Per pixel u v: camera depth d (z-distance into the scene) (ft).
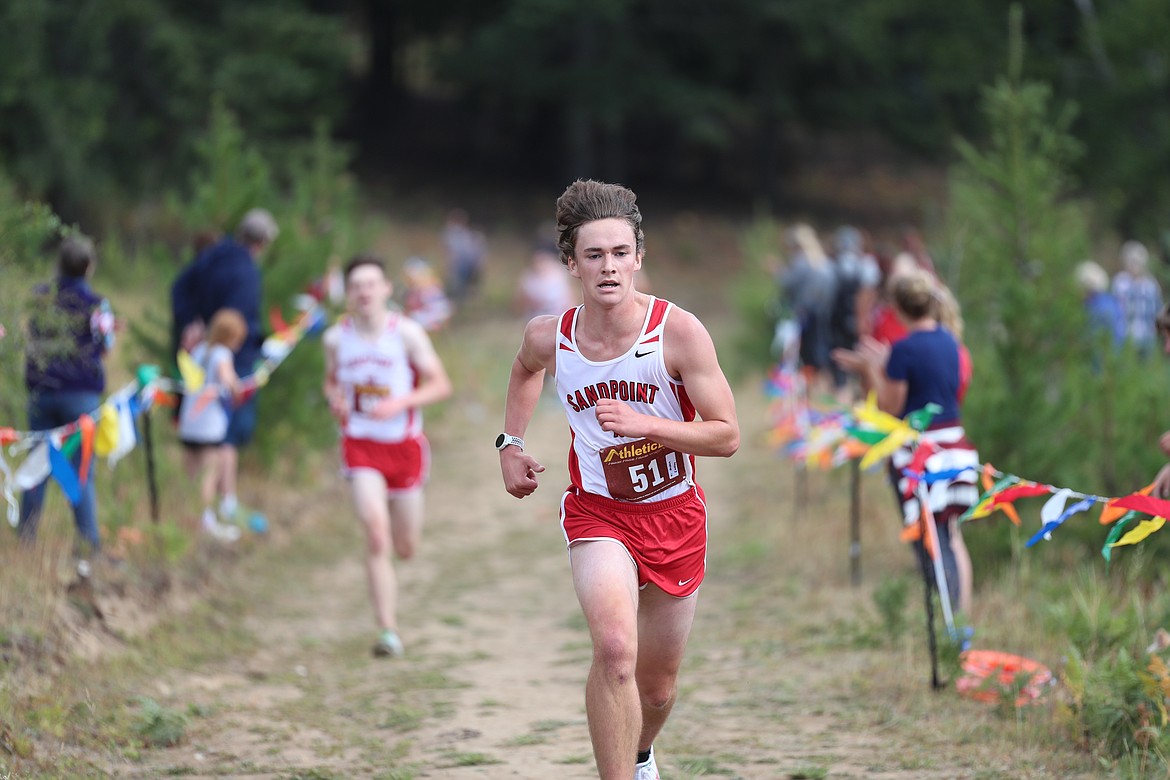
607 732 42.91
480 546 119.65
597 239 45.01
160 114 314.14
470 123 519.19
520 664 78.69
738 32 441.68
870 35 428.15
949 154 447.42
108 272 167.22
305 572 104.83
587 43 430.20
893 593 76.23
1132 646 64.39
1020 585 83.56
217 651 79.10
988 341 107.14
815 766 54.90
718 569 103.81
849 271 171.94
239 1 335.88
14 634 67.51
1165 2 247.50
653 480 46.19
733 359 237.25
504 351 257.75
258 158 129.49
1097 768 53.83
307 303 122.83
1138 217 242.17
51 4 283.59
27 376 82.17
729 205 488.02
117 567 83.56
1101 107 254.47
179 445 113.29
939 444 76.59
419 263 194.90
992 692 64.54
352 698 70.74
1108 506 56.24
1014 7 104.01
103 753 57.98
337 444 143.64
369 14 499.10
